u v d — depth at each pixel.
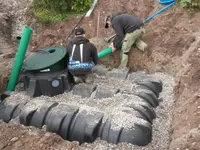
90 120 2.75
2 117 3.03
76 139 2.72
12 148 2.54
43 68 3.23
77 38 3.42
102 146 2.64
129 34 3.73
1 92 3.50
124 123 2.71
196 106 2.69
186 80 3.17
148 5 4.25
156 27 4.01
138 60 3.88
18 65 3.40
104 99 3.12
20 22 4.71
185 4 3.96
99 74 3.78
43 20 4.48
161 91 3.42
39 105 3.00
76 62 3.33
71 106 2.94
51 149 2.51
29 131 2.72
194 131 2.42
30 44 4.39
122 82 3.58
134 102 2.98
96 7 4.42
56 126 2.76
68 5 4.53
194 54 3.42
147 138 2.68
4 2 4.88
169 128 2.87
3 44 4.29
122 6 4.30
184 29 3.85
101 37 4.18
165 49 3.81
